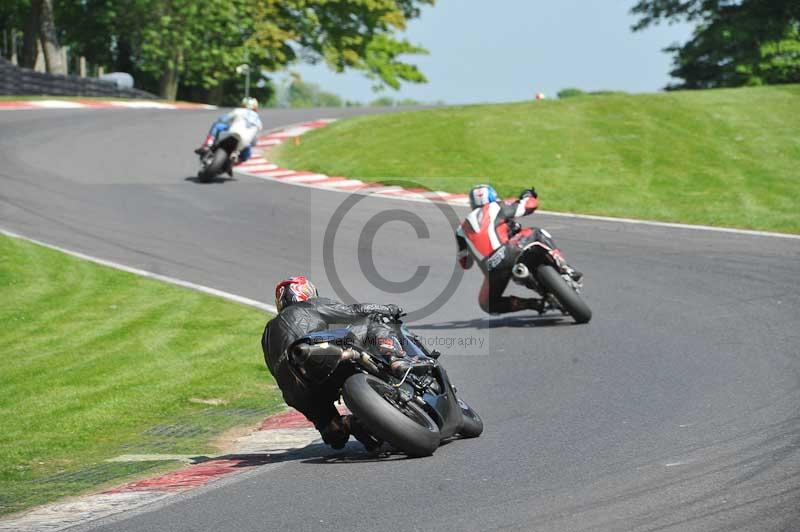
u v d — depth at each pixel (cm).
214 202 7375
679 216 6838
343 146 9669
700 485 1972
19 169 8319
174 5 19625
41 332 4400
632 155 8831
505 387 3141
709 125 9738
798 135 9325
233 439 2859
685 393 2858
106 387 3588
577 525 1783
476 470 2208
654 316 4094
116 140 9981
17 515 2145
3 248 5953
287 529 1878
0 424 3191
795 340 3500
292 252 5919
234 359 3938
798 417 2484
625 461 2197
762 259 5256
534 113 10481
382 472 2252
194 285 5216
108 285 5234
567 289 4003
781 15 17250
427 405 2400
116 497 2209
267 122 12125
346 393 2281
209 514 2016
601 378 3139
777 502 1833
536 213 7031
